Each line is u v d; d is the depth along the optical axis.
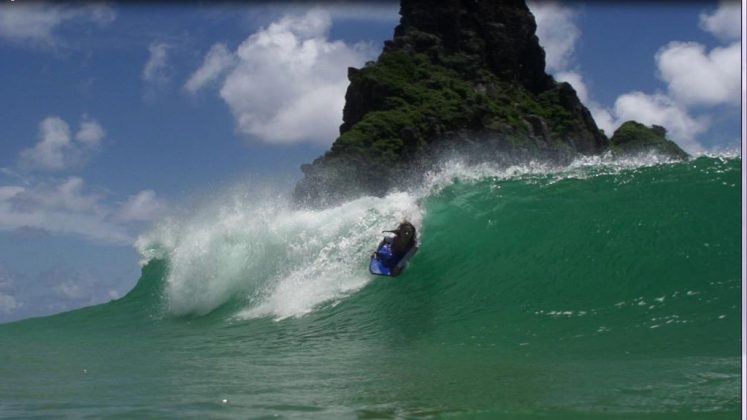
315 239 15.86
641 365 7.93
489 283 12.48
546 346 9.27
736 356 7.94
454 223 14.77
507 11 66.12
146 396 7.40
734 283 10.09
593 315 10.25
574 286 11.48
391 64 62.25
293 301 14.23
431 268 13.67
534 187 15.12
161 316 16.33
